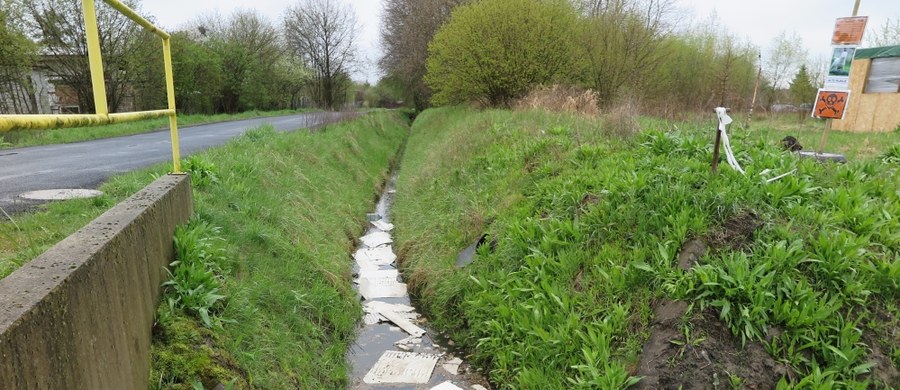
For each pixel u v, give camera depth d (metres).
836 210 3.87
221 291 3.66
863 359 2.86
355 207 9.02
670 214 4.09
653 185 4.54
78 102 20.75
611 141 6.83
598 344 3.44
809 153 5.60
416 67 29.05
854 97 13.61
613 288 3.84
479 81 16.67
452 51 17.11
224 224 4.76
